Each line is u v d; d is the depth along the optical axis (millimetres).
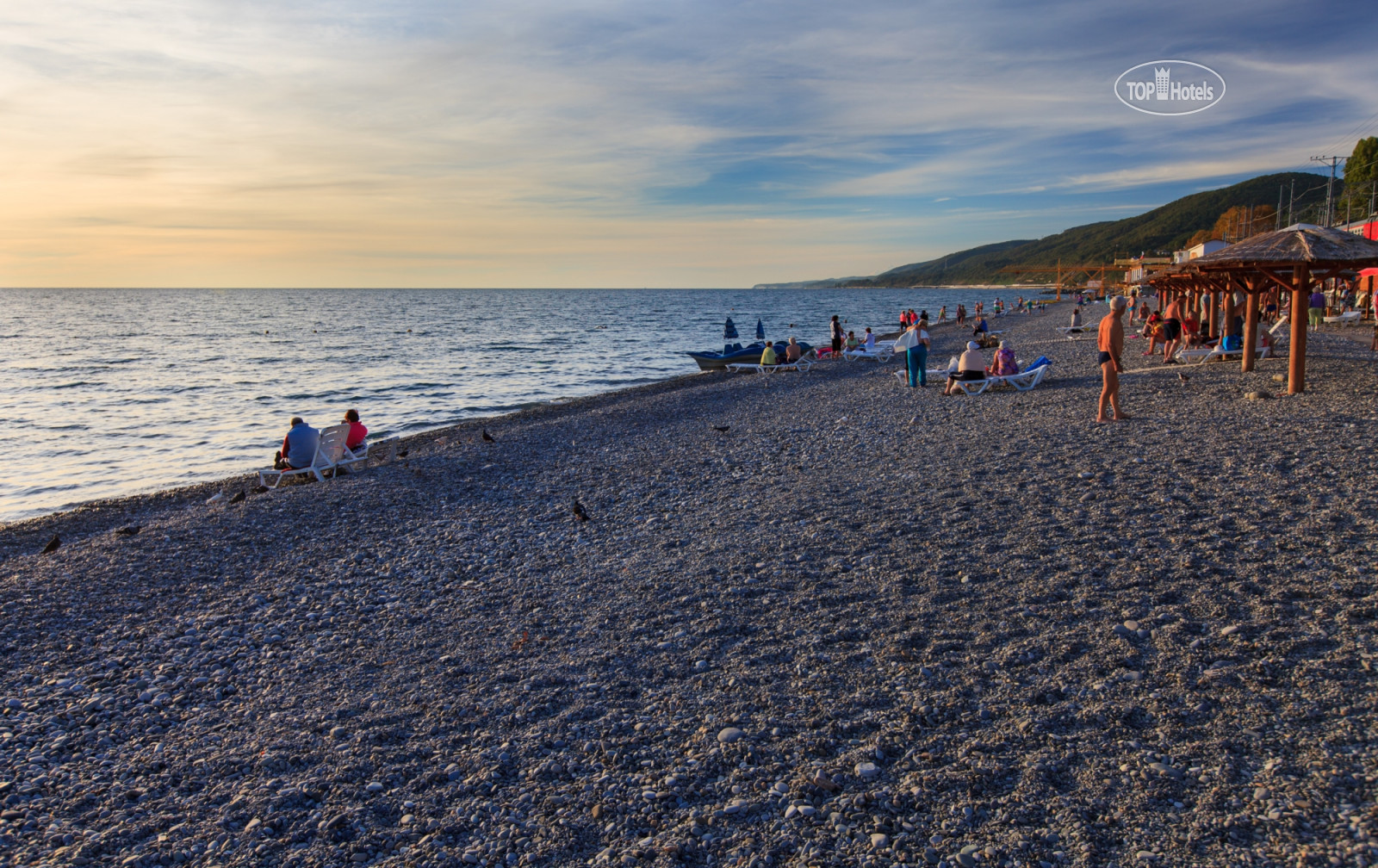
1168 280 19500
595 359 40500
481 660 5250
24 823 3709
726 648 5066
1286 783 3186
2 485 14688
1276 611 4648
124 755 4352
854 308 128500
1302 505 6512
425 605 6484
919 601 5445
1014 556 6105
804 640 5031
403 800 3709
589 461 12656
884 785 3494
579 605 6113
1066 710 3912
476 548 8078
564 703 4535
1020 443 10234
